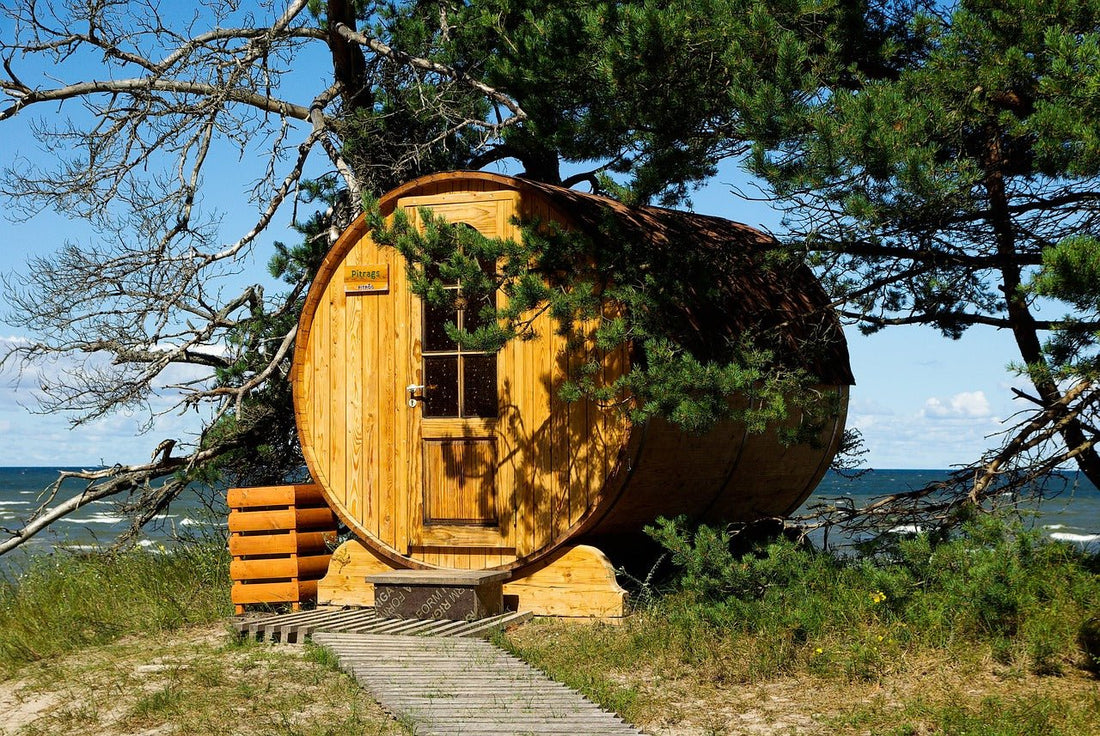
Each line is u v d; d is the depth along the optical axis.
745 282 10.91
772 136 7.65
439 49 14.46
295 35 14.90
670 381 8.61
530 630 9.47
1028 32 7.38
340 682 7.82
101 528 30.94
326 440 10.96
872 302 8.96
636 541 11.06
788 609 8.45
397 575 9.79
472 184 10.30
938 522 8.73
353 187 13.90
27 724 7.38
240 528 10.78
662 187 8.70
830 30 8.52
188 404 13.31
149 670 8.56
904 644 7.75
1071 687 6.86
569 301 8.95
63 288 13.37
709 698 7.24
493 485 10.23
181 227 13.67
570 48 8.92
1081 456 10.09
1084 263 6.53
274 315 14.05
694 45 8.22
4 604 11.62
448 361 11.15
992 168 8.52
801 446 11.96
